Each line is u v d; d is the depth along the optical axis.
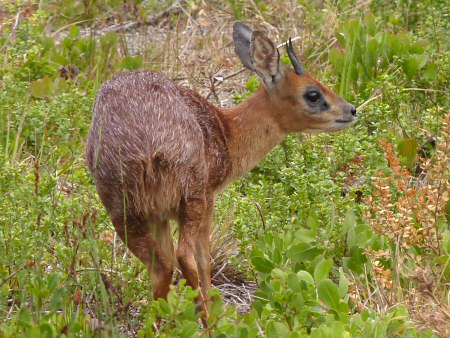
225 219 11.90
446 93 15.19
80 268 10.31
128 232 9.86
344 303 9.38
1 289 9.62
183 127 9.98
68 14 18.56
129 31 18.77
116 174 9.69
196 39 18.00
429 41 16.61
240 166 11.38
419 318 9.12
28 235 10.34
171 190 9.85
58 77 14.90
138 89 10.09
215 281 11.57
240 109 11.43
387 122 13.90
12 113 13.69
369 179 12.16
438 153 11.00
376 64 15.71
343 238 10.82
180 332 8.52
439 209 10.70
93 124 10.04
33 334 8.27
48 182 11.11
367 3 18.36
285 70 11.52
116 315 9.33
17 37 16.12
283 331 8.79
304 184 11.77
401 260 10.14
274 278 9.62
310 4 18.14
